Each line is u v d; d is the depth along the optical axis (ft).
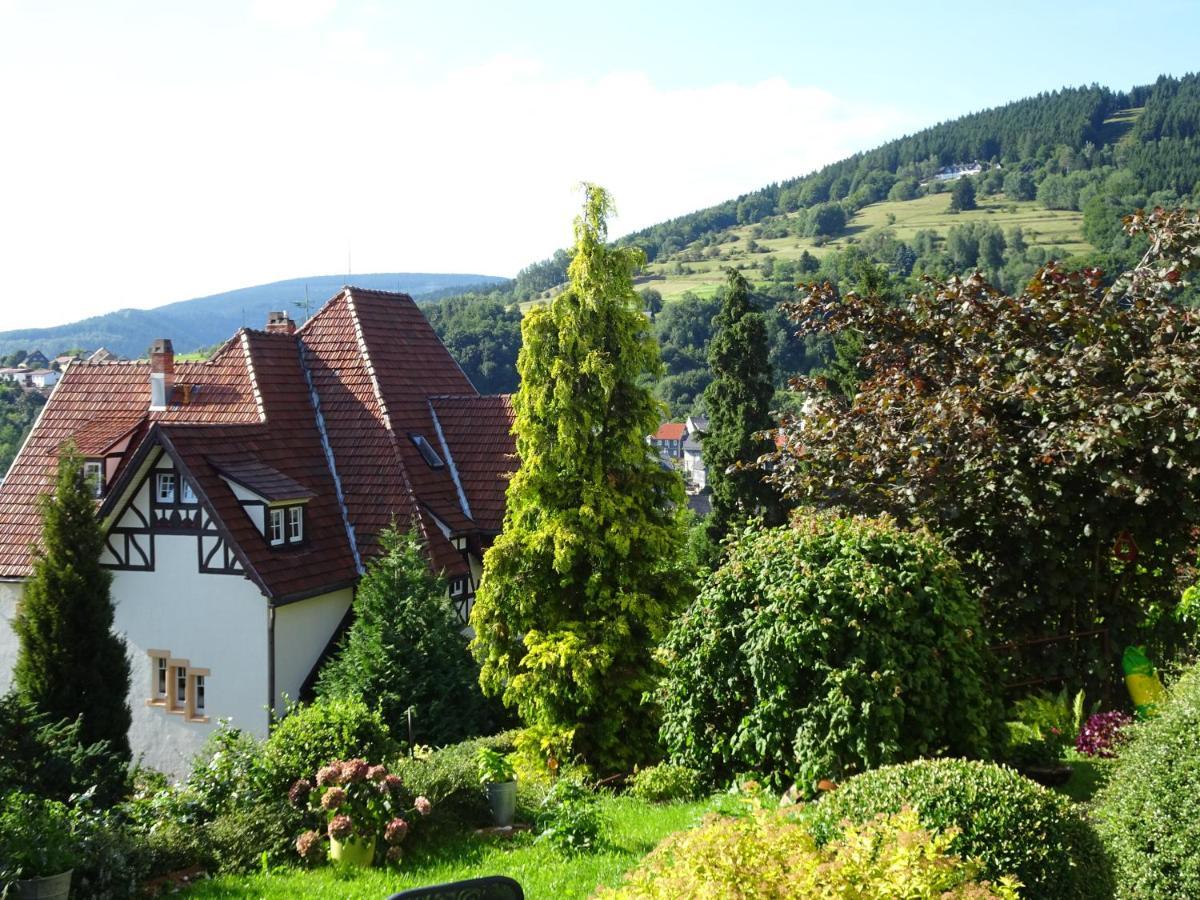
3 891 29.76
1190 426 35.70
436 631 62.64
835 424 44.88
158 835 36.22
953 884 18.12
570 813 34.27
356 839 34.53
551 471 56.34
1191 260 41.45
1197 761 24.25
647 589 56.90
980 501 39.70
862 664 31.30
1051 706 38.47
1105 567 42.37
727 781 38.19
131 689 74.64
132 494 74.02
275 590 71.00
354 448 85.56
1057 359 40.09
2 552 83.30
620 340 56.85
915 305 47.67
